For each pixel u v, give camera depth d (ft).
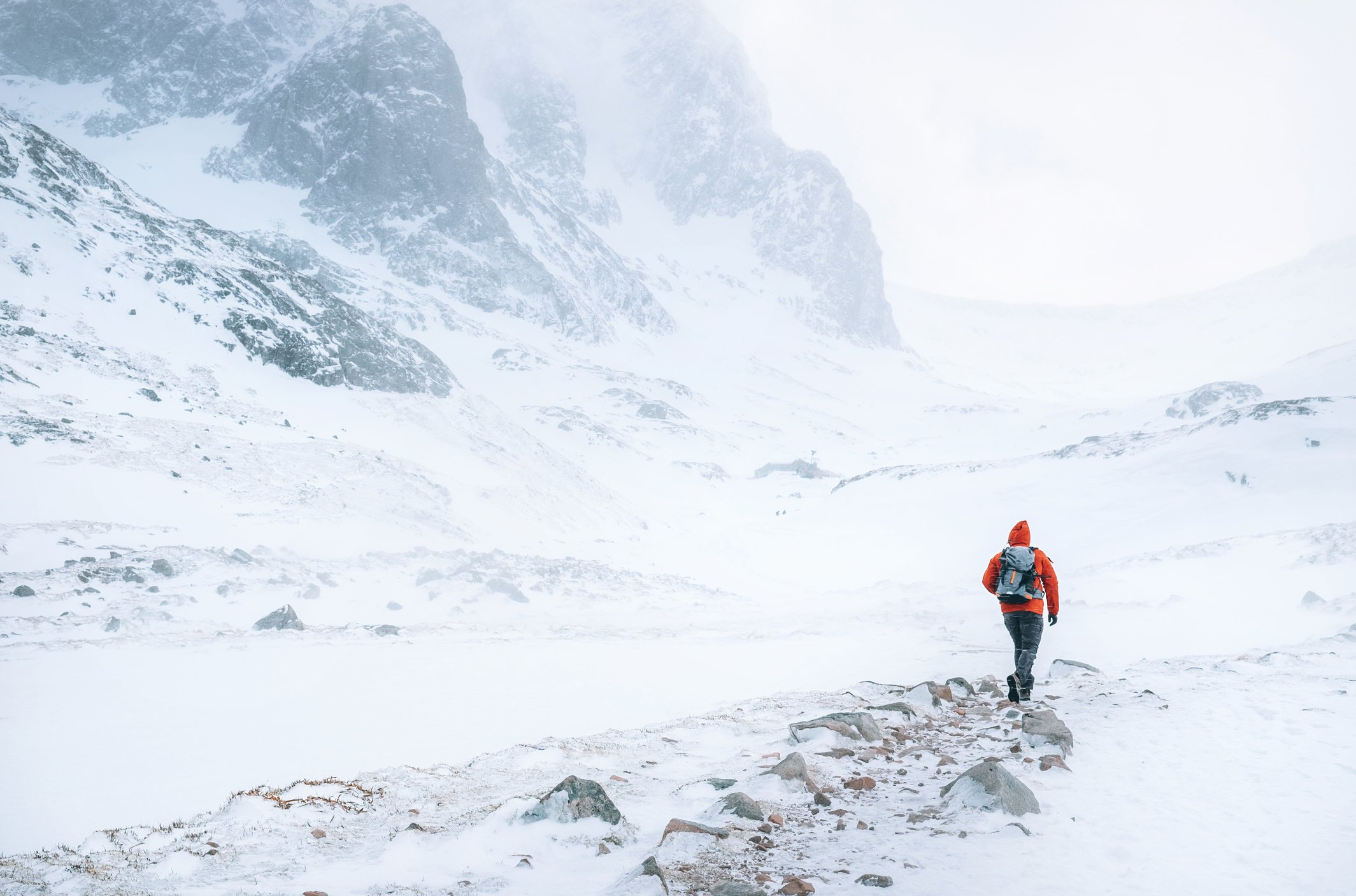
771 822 16.20
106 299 192.24
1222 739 21.27
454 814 17.71
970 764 20.79
